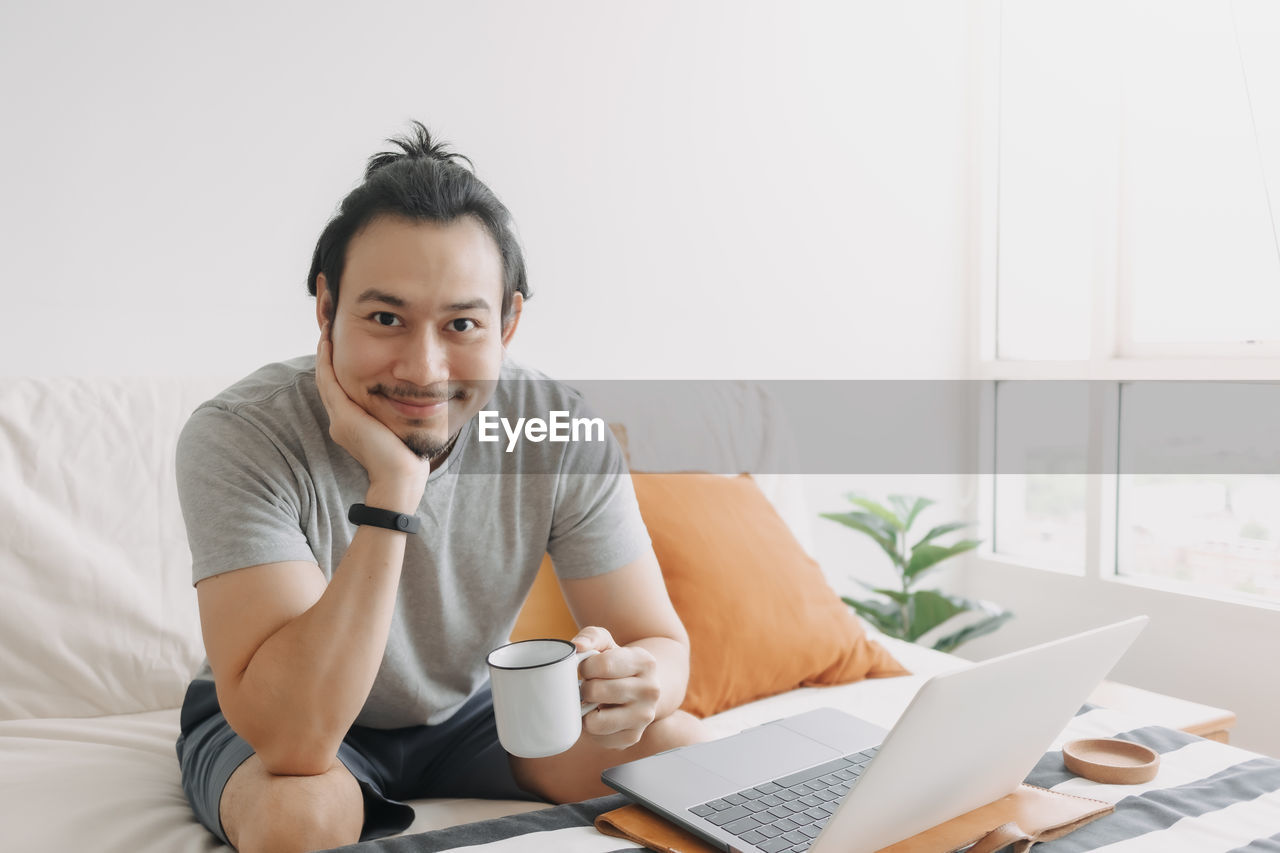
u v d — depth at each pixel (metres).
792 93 2.43
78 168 1.65
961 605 2.36
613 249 2.19
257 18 1.78
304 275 1.85
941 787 0.82
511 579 1.22
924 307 2.70
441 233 0.97
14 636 1.39
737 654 1.59
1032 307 2.70
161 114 1.71
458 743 1.24
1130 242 2.42
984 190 2.73
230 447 1.03
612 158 2.17
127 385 1.59
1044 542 2.67
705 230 2.31
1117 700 1.59
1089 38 2.52
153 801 1.14
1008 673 0.77
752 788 0.94
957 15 2.70
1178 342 2.33
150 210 1.71
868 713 1.55
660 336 2.26
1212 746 1.17
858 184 2.55
